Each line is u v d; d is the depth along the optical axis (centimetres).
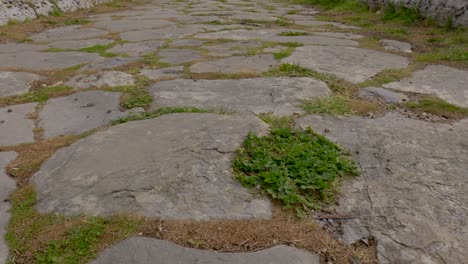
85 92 368
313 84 367
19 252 174
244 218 191
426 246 175
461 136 270
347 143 262
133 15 874
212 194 204
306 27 695
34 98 360
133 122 286
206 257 169
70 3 913
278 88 360
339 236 184
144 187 209
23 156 254
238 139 252
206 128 268
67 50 546
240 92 354
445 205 200
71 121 307
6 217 195
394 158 242
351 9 880
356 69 421
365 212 197
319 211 199
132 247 174
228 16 831
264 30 662
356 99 343
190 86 375
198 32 657
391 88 365
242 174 219
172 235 180
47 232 183
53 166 237
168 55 504
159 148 244
